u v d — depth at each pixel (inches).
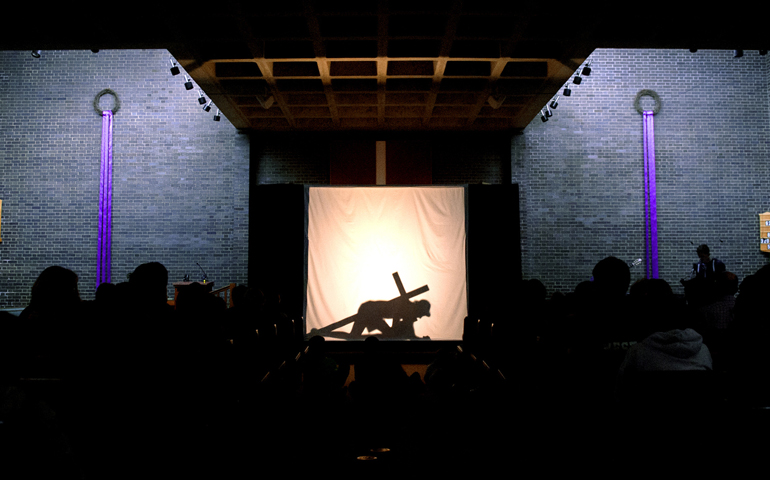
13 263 327.6
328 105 288.5
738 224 337.4
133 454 89.7
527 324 128.3
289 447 127.9
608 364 91.7
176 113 334.3
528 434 115.9
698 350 80.7
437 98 284.7
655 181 338.0
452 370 172.6
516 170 336.8
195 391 99.7
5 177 329.1
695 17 187.8
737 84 340.2
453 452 124.1
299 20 202.8
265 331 140.4
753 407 89.4
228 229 332.2
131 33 203.9
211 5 181.6
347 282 272.4
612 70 340.2
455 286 273.3
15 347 60.2
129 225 330.6
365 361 147.8
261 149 339.9
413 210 276.5
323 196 275.3
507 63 243.9
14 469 56.7
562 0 181.6
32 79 332.2
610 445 90.8
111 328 90.2
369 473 112.7
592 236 336.2
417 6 181.8
